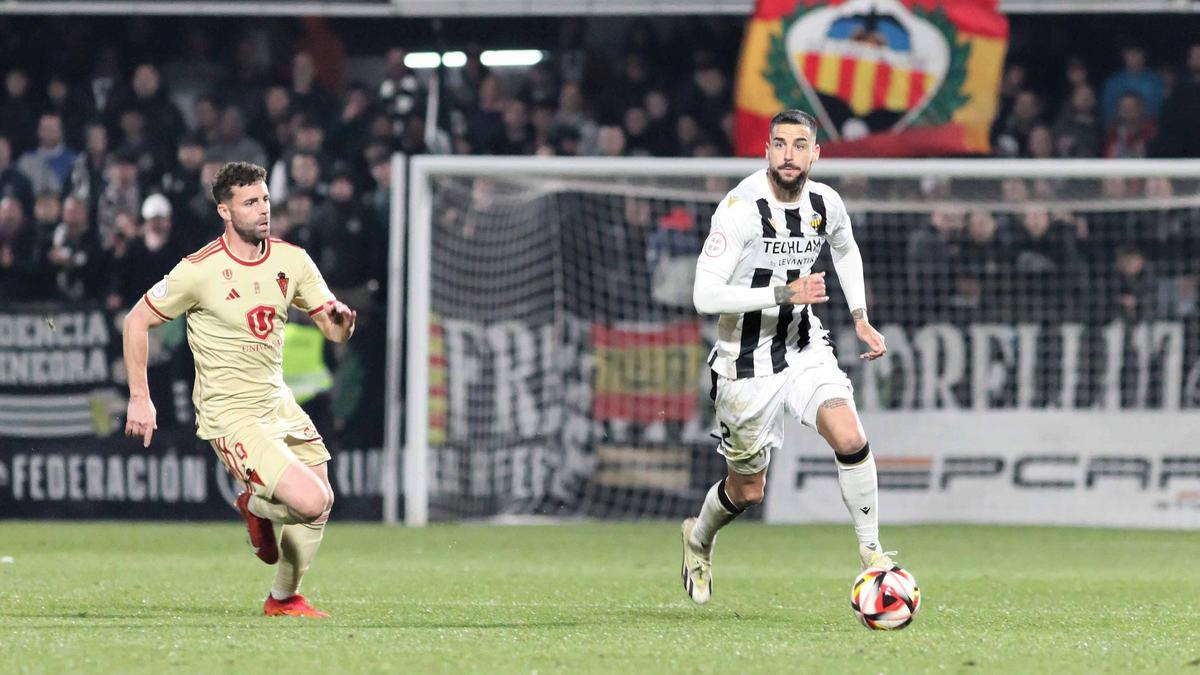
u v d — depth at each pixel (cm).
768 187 1858
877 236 4278
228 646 1490
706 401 4109
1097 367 4091
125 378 3953
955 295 4209
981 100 4084
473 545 3334
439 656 1424
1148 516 4009
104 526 3812
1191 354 4066
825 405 1825
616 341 4156
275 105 4719
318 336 3962
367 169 4634
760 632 1681
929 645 1538
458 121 4850
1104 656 1464
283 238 4359
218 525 3856
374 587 2350
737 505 1994
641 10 4697
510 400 4122
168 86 5184
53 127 4750
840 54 4084
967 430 4075
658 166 3850
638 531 3762
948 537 3631
